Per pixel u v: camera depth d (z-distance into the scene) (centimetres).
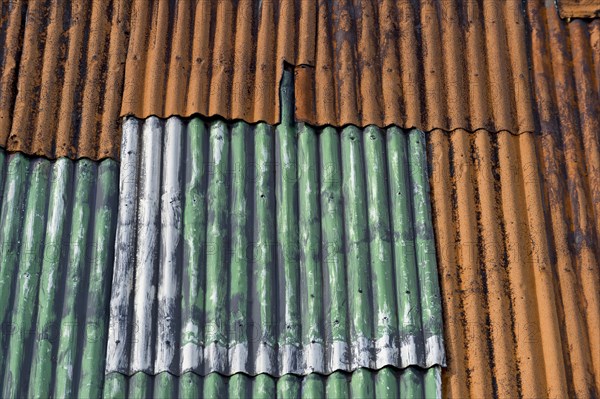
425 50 561
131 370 462
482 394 465
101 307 478
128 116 525
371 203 512
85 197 504
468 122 543
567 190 533
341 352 471
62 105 527
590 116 554
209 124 528
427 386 466
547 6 588
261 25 560
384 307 483
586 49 578
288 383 464
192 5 565
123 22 557
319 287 489
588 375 481
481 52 567
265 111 532
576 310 497
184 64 542
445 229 508
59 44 547
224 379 464
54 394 459
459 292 493
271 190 514
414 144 530
